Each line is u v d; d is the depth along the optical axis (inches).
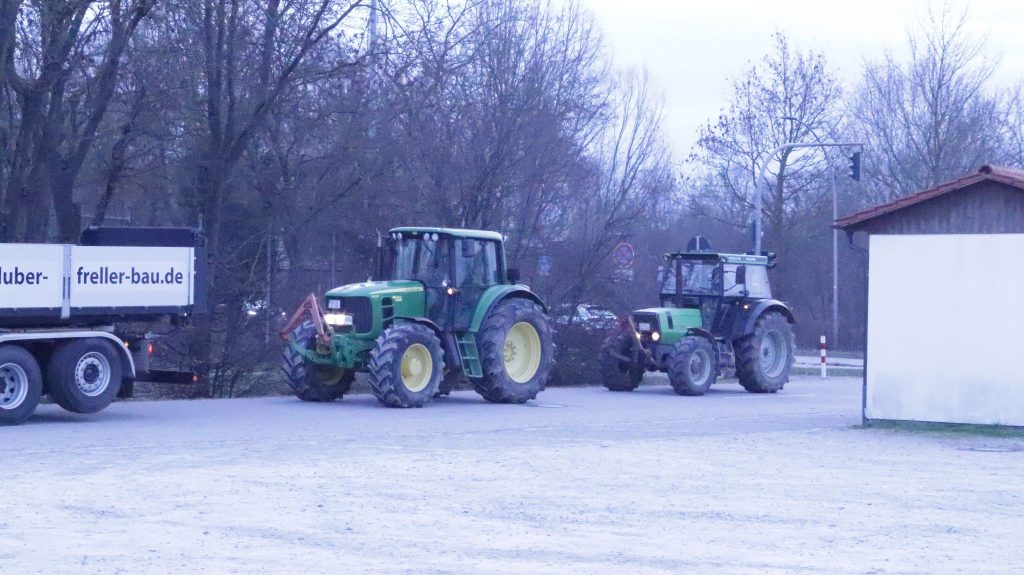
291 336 823.7
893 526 379.9
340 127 1092.5
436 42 1072.2
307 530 361.7
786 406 884.0
